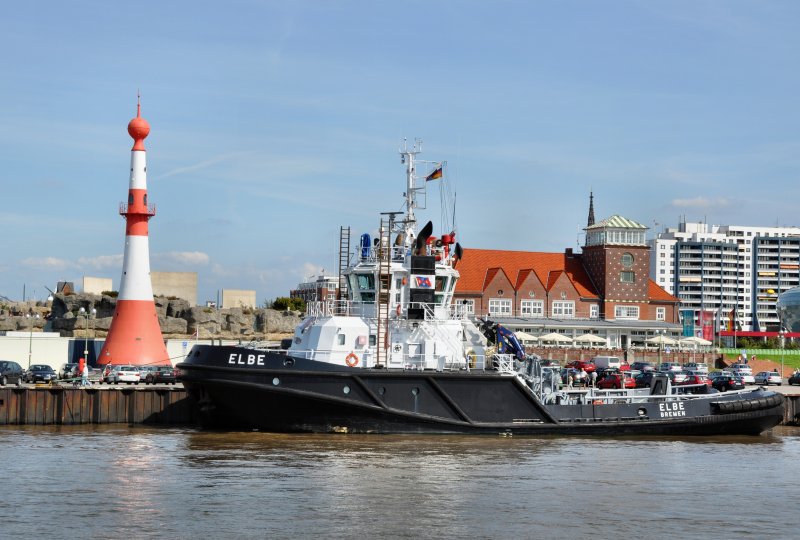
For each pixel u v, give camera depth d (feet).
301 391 149.79
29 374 216.33
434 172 174.09
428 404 154.30
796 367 409.49
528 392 158.92
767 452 155.84
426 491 117.60
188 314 334.24
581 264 435.94
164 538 96.12
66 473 125.70
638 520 107.04
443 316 168.14
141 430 168.04
